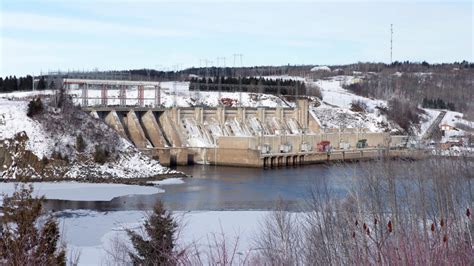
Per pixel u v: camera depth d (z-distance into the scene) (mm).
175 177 80750
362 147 116688
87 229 42562
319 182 51469
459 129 108875
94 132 82250
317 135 113062
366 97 170625
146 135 102312
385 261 11852
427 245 11898
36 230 17797
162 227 25609
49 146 76062
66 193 63406
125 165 80125
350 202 26531
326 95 165000
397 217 22016
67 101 85750
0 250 16531
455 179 28562
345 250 16438
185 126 108000
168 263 19797
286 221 31062
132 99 113812
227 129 113312
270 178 82500
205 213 50250
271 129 120750
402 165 34688
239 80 148875
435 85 188750
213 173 88875
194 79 163750
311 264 19047
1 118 77438
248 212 51062
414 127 130250
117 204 57406
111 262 28984
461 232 13844
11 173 71875
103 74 140000
